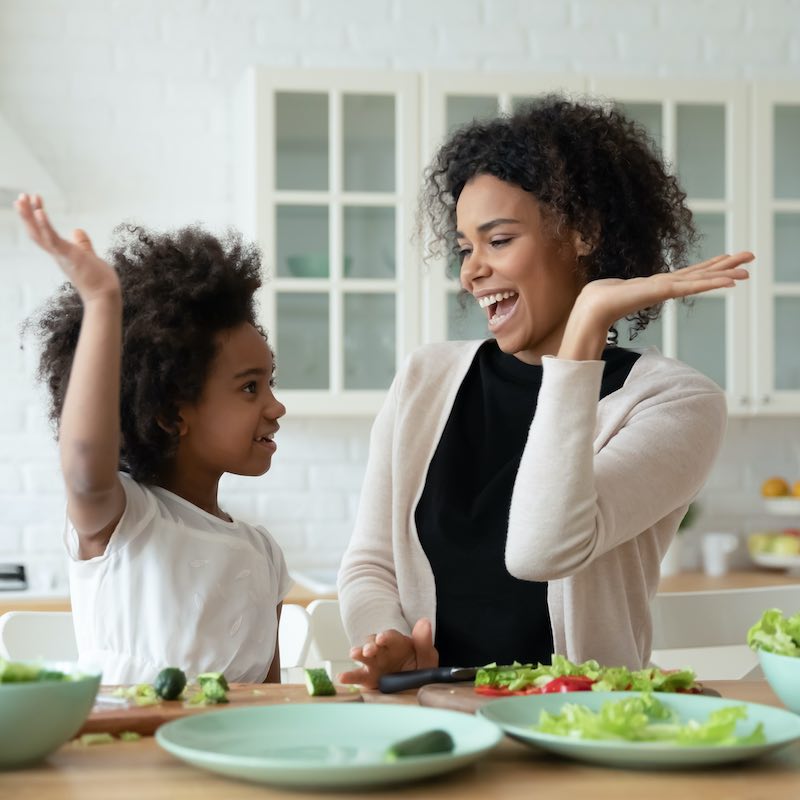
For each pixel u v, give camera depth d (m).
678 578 3.59
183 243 1.58
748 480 3.89
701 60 3.84
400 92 3.40
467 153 1.63
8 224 3.50
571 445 1.33
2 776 0.89
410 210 3.40
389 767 0.82
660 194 1.71
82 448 1.13
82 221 3.56
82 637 1.46
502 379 1.69
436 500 1.64
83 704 0.93
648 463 1.46
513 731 0.95
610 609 1.55
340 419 3.70
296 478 3.68
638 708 1.00
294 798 0.83
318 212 3.38
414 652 1.38
